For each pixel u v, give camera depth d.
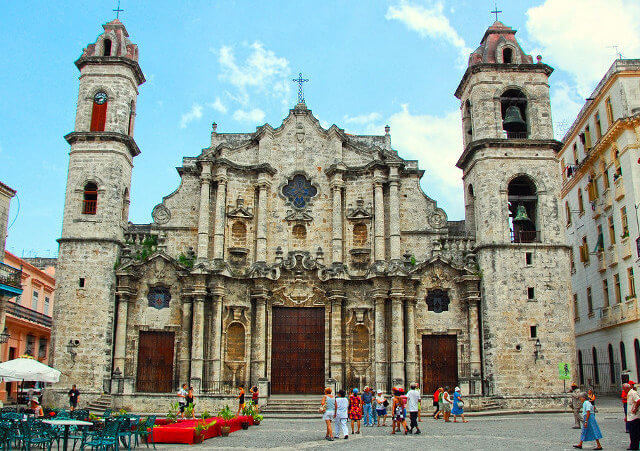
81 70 47.94
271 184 49.09
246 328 45.78
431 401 41.06
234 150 49.47
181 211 48.28
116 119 47.00
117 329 43.94
